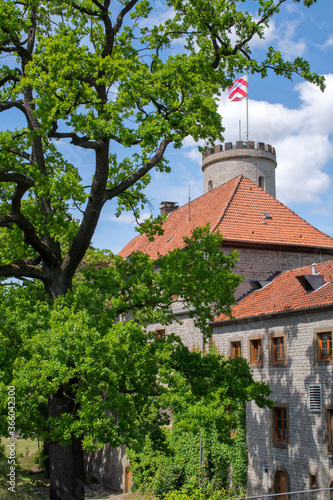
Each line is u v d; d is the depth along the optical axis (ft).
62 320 44.37
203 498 66.08
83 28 59.52
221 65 59.06
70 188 51.19
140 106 49.62
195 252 53.93
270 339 82.33
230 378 53.21
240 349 89.25
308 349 75.20
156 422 53.62
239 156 152.35
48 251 53.67
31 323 45.62
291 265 107.76
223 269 54.65
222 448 87.15
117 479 114.32
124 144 48.16
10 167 50.21
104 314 45.96
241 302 95.86
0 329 45.52
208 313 54.95
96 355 41.29
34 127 56.90
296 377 76.69
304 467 73.20
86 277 56.44
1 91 60.23
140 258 57.00
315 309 74.02
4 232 59.57
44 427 45.62
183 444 93.50
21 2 57.21
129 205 61.72
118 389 48.37
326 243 111.14
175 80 51.39
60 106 48.03
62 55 47.55
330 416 70.79
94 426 40.57
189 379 54.03
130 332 43.93
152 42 58.18
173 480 92.53
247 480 83.30
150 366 45.91
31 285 59.52
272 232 108.47
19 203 49.90
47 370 39.93
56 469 49.83
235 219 109.09
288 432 76.69
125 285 53.42
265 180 153.99
